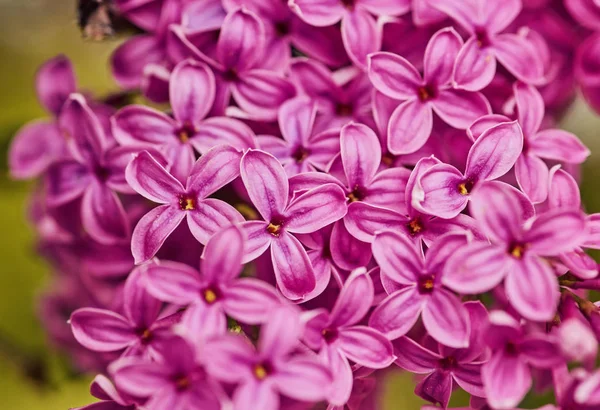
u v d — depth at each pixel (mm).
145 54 189
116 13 191
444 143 176
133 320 167
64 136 187
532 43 183
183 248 175
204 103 177
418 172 167
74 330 167
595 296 179
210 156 167
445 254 164
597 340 165
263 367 156
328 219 166
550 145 177
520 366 160
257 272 170
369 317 168
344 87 179
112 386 163
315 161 175
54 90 199
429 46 175
